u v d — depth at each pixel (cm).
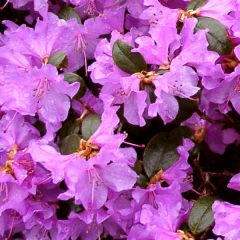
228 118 58
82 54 57
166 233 50
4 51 55
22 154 53
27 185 53
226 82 52
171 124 54
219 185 57
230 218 49
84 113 55
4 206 53
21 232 58
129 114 52
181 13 53
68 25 55
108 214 53
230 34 52
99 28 56
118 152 49
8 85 53
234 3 53
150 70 52
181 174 53
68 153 52
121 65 52
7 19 64
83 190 50
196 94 53
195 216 51
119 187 51
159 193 52
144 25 57
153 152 54
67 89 53
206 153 60
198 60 51
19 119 55
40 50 55
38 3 58
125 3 58
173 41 52
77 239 56
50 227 55
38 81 53
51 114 53
